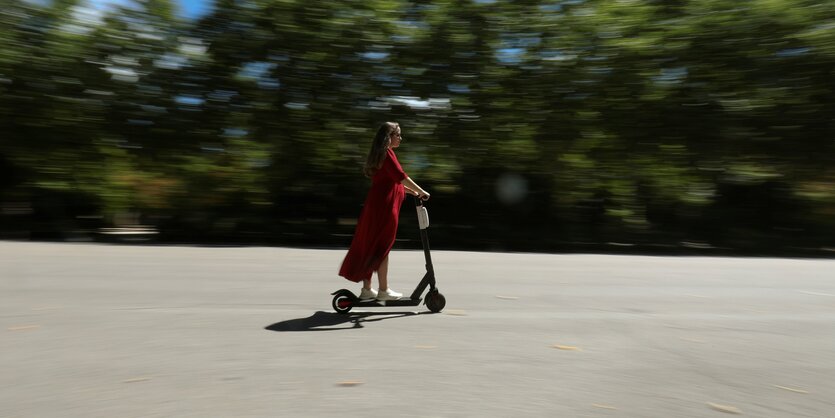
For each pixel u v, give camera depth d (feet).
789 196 51.29
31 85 49.83
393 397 12.62
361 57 51.75
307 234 50.62
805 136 50.14
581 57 52.54
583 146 52.65
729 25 50.60
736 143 50.67
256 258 35.55
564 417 11.79
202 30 51.29
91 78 50.49
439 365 14.71
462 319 19.53
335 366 14.52
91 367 14.23
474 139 51.96
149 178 51.31
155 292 23.71
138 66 51.19
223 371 14.06
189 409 11.83
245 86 51.52
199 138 51.01
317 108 51.37
